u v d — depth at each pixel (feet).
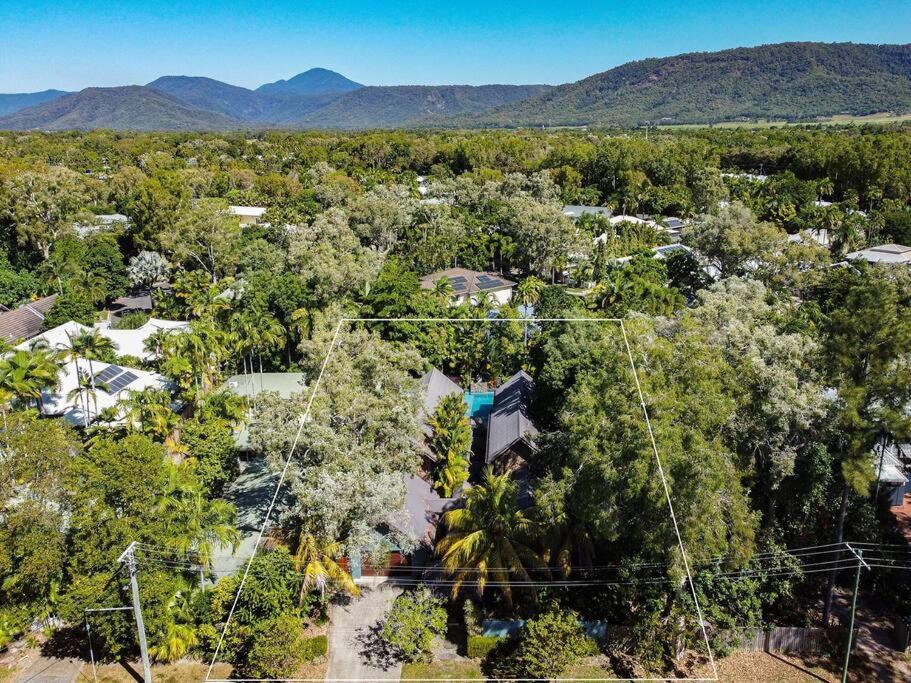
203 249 264.93
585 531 105.40
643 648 97.71
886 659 98.68
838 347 97.30
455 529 108.17
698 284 246.47
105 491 92.68
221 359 184.96
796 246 217.97
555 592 103.60
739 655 101.19
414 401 121.19
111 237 296.71
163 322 214.90
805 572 103.91
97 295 258.16
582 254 295.69
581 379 129.70
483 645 99.50
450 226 314.55
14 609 94.32
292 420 111.86
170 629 95.91
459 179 447.42
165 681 94.94
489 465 137.18
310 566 101.45
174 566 96.48
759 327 117.29
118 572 90.94
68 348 165.27
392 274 234.99
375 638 103.91
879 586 110.93
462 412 146.51
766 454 108.58
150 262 277.23
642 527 92.27
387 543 107.34
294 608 101.55
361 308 209.77
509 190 415.85
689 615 97.14
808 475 108.99
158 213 300.61
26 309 236.43
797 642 101.30
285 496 122.62
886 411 94.07
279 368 209.97
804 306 189.88
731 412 91.50
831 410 99.25
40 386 150.82
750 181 434.30
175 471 107.04
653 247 336.29
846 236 294.25
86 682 94.99
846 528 112.06
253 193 426.92
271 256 266.36
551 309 203.41
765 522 109.70
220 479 136.46
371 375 122.01
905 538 119.14
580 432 92.48
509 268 322.75
